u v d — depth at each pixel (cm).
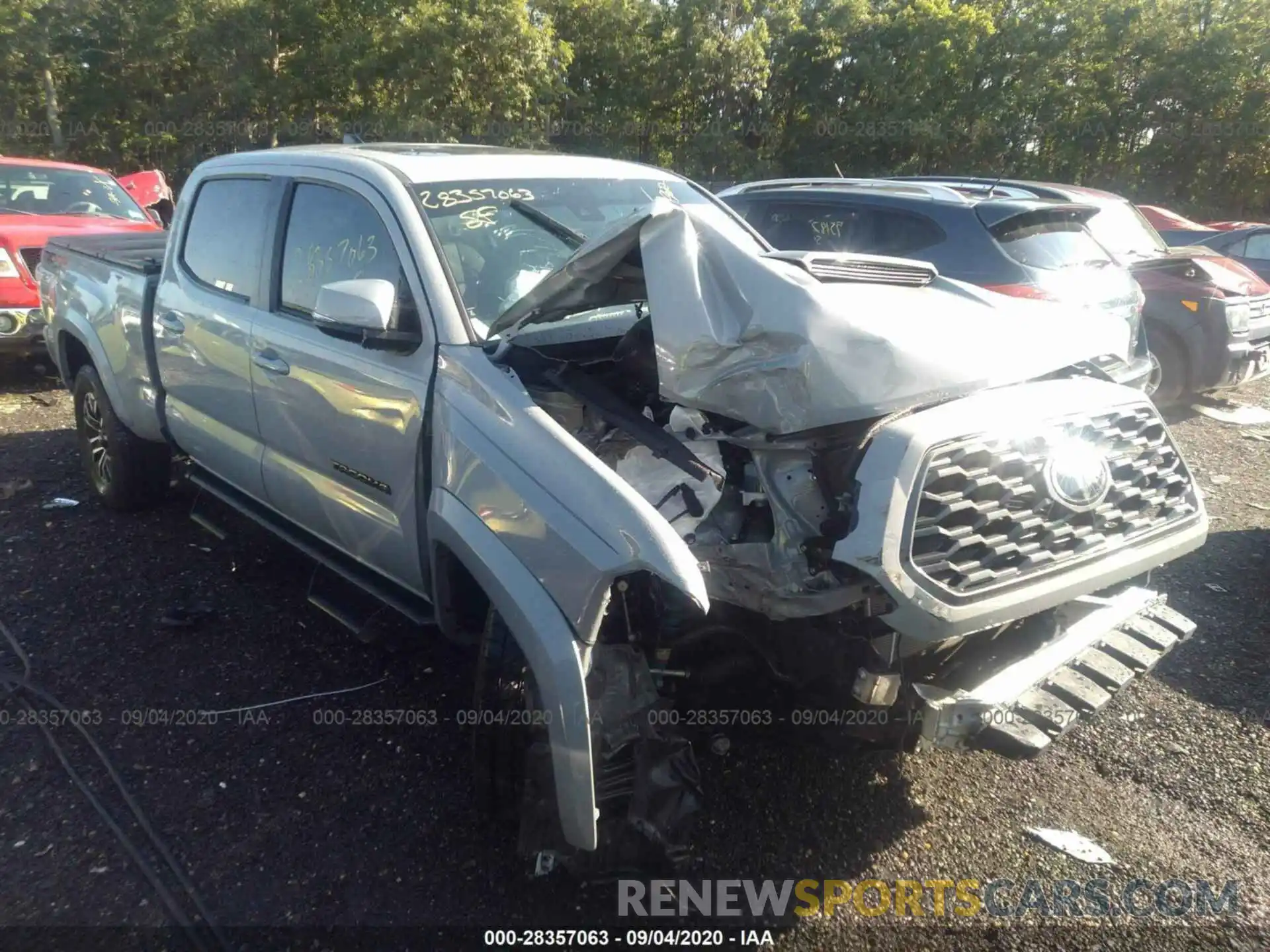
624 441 305
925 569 245
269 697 371
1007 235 679
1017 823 311
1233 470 717
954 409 264
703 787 321
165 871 279
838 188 771
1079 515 271
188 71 3106
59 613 431
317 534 384
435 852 290
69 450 673
